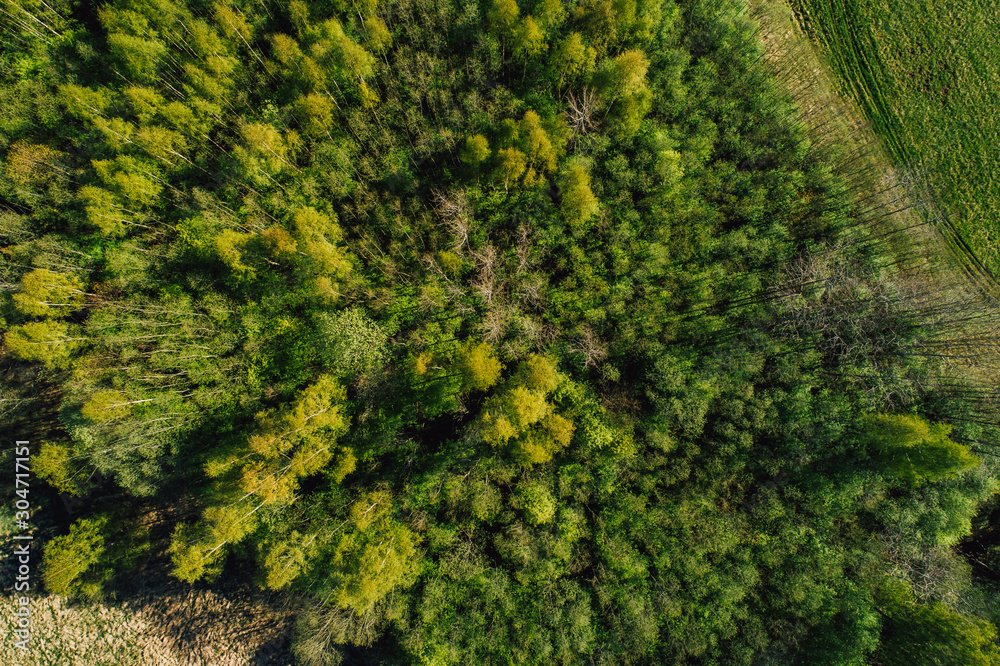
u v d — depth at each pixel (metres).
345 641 33.34
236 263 35.94
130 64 37.09
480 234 36.88
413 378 35.84
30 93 37.56
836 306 35.78
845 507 34.06
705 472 35.12
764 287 36.72
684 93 37.84
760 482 35.44
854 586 33.19
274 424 33.66
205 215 37.38
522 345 35.22
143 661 37.56
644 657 32.75
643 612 33.06
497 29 36.69
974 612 32.53
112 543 37.09
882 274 36.81
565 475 35.06
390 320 36.25
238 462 34.25
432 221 37.34
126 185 35.78
